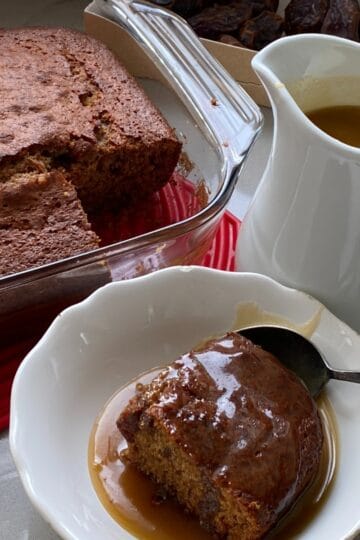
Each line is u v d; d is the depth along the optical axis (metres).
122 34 0.58
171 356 0.44
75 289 0.47
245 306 0.44
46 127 0.52
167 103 0.57
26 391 0.40
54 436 0.40
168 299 0.44
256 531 0.37
